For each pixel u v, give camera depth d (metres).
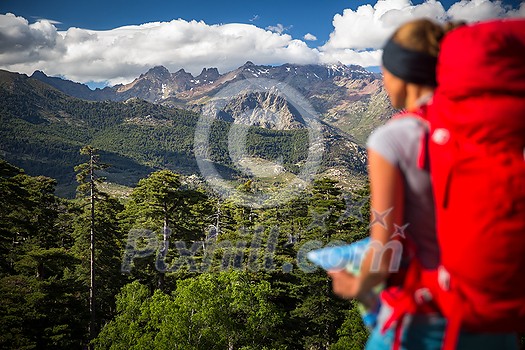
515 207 1.14
